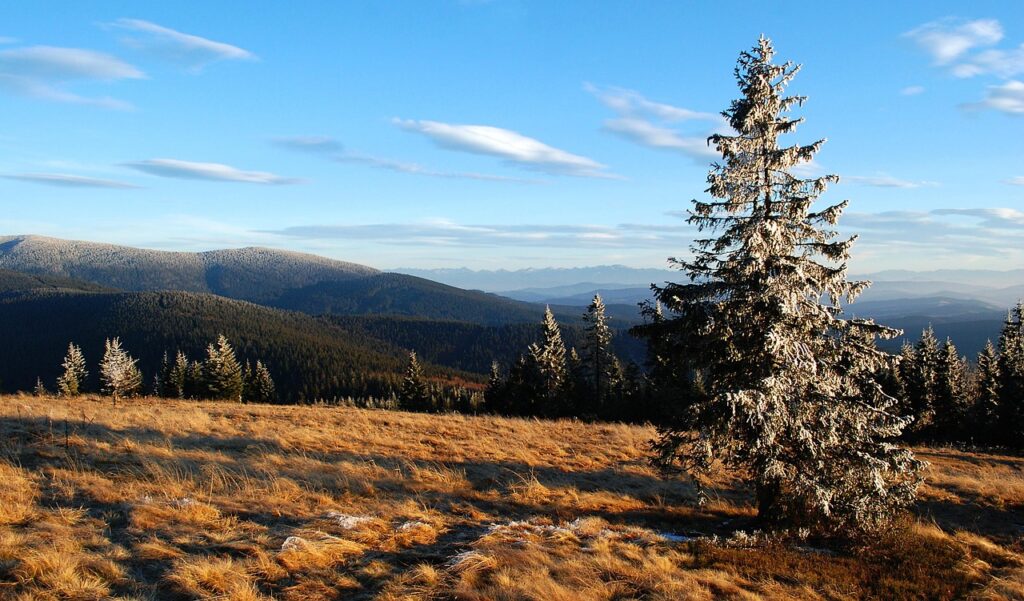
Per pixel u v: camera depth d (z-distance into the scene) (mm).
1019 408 40156
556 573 8969
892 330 11039
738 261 11406
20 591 7035
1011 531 13742
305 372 156000
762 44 11227
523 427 24375
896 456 11016
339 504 11836
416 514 11539
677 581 8883
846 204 11031
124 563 8180
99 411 19781
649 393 40312
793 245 11242
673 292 11984
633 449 20797
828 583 9414
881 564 10414
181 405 26469
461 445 19125
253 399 79875
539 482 15117
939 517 14539
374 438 18719
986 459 25734
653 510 13820
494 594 7922
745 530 12359
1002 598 9102
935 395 49625
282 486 12375
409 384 63406
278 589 7887
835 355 11453
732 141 11141
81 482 11359
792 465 11258
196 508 10383
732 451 12039
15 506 9578
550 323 47969
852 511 11164
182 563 8195
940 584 9516
